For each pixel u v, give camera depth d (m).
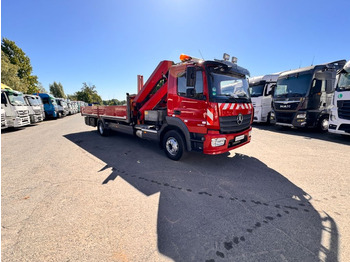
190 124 3.92
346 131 5.85
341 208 2.49
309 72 7.34
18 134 9.26
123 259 1.69
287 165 4.13
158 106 5.46
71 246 1.86
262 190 3.00
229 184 3.23
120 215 2.36
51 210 2.49
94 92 58.94
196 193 2.92
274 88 8.85
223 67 3.88
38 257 1.73
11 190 3.09
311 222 2.20
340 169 3.87
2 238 1.98
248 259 1.68
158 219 2.27
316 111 7.64
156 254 1.74
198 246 1.84
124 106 5.89
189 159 4.59
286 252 1.75
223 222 2.20
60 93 57.25
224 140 3.71
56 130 10.33
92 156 4.98
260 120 10.52
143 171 3.86
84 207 2.55
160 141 4.89
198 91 3.76
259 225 2.15
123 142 6.75
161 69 5.17
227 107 3.74
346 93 5.76
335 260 1.66
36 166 4.25
